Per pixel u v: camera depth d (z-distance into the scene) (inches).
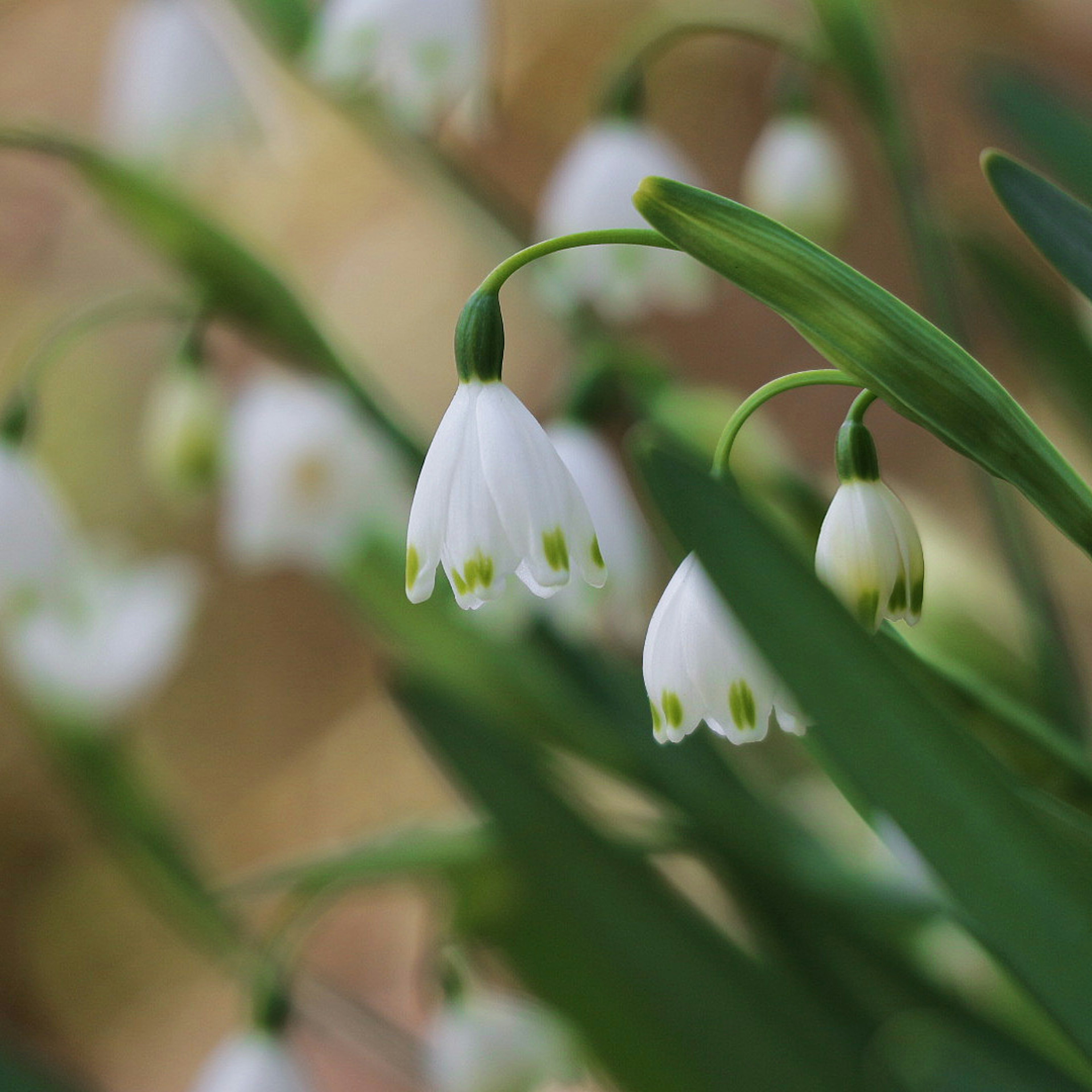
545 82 64.9
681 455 18.8
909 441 57.2
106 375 64.0
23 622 23.5
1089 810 19.2
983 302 31.6
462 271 64.2
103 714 24.8
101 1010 58.1
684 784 21.8
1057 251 18.9
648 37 22.5
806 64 23.9
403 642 23.2
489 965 25.1
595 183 22.5
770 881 21.8
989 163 18.9
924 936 22.6
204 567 64.1
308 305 22.3
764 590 18.7
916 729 18.8
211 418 24.2
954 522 51.1
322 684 63.7
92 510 63.1
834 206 24.1
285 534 24.0
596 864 22.3
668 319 60.1
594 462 21.5
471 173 23.5
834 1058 22.0
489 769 22.1
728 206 18.1
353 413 22.4
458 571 18.5
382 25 22.7
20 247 64.1
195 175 26.3
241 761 62.5
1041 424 46.7
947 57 60.1
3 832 61.2
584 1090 29.8
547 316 23.2
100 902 60.5
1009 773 18.8
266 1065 22.1
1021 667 22.3
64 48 66.0
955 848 18.9
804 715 18.9
